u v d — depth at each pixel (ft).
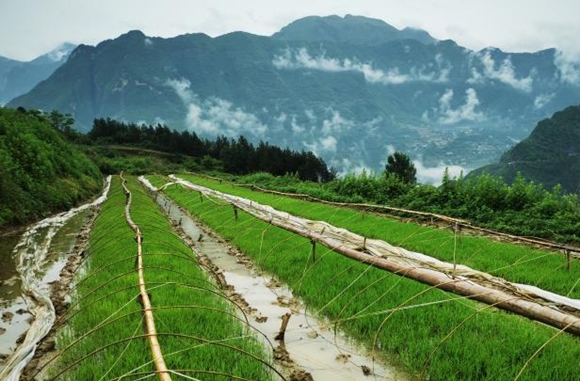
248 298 27.71
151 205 76.84
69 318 23.07
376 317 22.24
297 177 113.50
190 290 26.94
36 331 22.16
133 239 40.73
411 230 46.37
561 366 16.76
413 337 19.84
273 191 89.76
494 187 55.16
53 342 20.85
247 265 35.45
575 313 23.00
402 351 19.15
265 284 30.40
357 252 27.89
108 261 34.94
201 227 56.54
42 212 65.57
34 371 18.65
